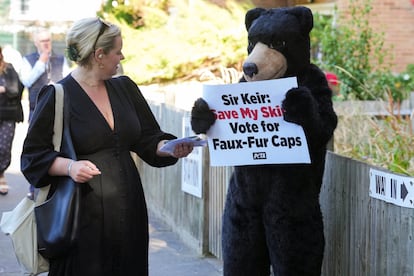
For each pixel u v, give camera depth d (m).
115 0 16.31
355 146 7.37
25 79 9.88
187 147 4.35
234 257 4.70
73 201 4.05
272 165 4.47
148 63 14.21
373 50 13.82
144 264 4.40
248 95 4.36
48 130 4.22
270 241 4.53
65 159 4.11
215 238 7.04
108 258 4.23
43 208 4.15
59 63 10.20
